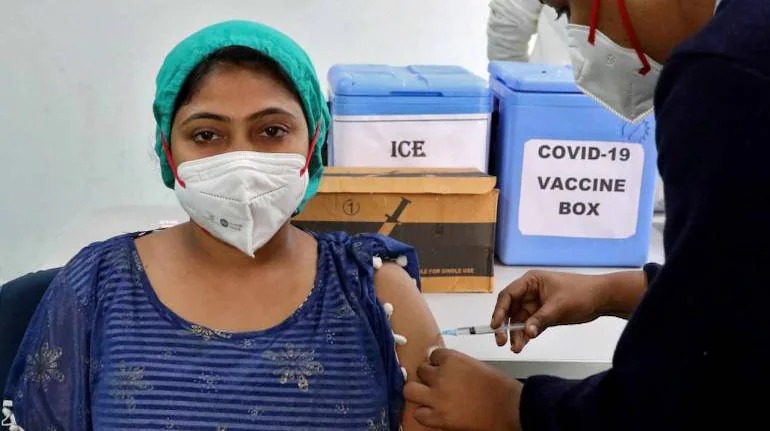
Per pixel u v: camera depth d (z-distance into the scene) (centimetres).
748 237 65
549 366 137
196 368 107
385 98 170
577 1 100
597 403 77
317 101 116
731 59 66
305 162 112
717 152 66
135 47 263
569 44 109
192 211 110
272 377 107
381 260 121
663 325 71
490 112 177
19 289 123
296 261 116
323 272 115
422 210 163
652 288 72
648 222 177
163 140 114
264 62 107
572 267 181
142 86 268
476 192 161
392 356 113
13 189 267
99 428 108
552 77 171
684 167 68
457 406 95
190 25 265
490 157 186
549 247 179
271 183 107
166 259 116
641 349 73
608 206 175
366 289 114
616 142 171
